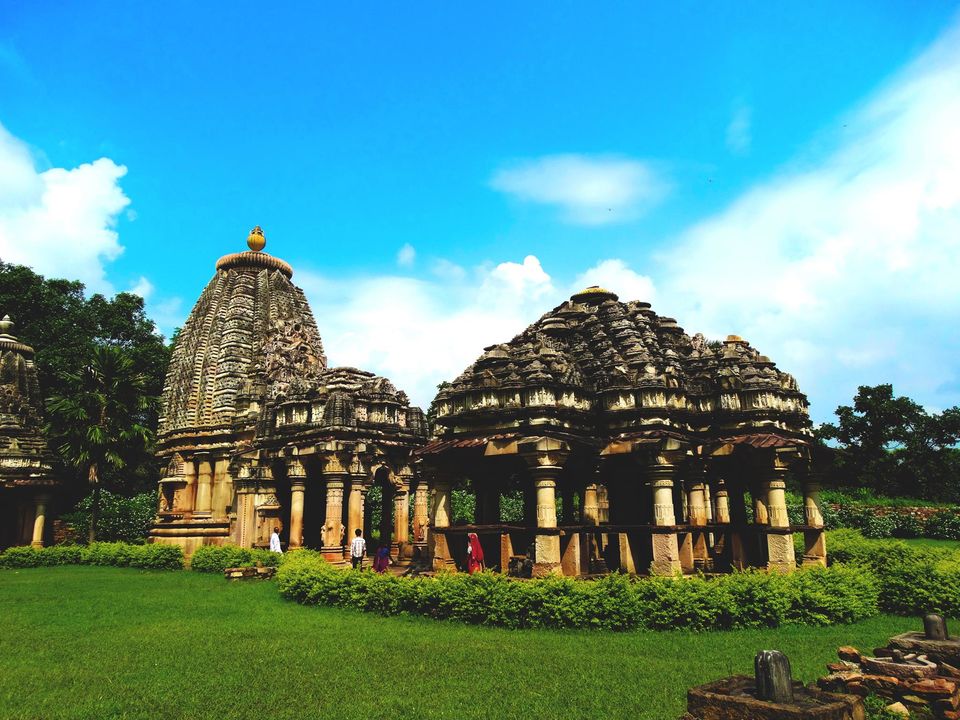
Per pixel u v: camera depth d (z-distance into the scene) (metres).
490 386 20.44
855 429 55.44
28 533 41.00
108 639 14.67
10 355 46.62
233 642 14.11
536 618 15.30
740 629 14.92
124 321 59.84
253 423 38.25
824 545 22.44
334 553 29.06
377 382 32.72
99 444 40.66
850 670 10.09
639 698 9.81
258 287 45.47
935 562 20.12
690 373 23.78
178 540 37.34
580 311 26.30
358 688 10.56
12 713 9.51
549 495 18.50
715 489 25.88
